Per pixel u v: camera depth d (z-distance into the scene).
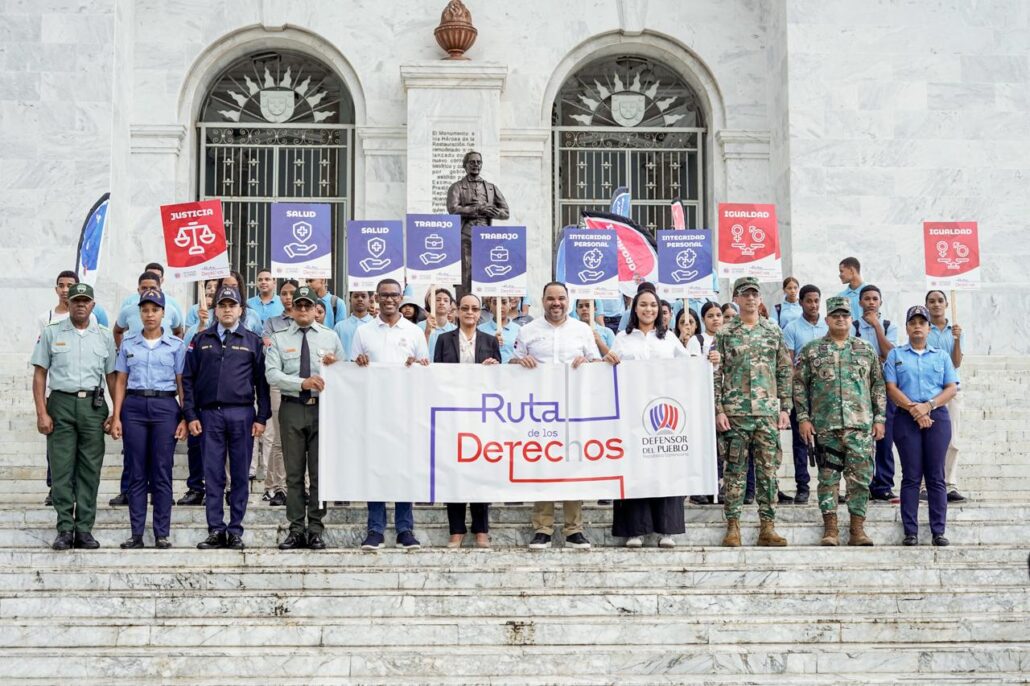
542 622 8.62
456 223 11.55
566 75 19.00
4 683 7.95
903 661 8.30
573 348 10.67
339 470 10.34
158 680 8.03
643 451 10.52
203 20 18.55
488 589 9.25
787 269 17.98
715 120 18.98
